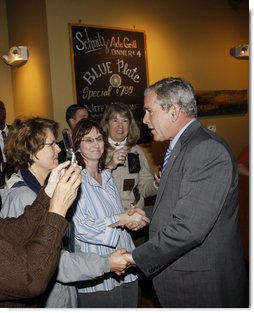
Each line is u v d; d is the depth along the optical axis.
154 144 4.04
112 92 3.74
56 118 3.40
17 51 3.76
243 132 4.86
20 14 3.94
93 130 1.82
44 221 1.05
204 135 1.45
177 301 1.47
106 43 3.67
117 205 1.84
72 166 1.13
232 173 1.40
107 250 1.69
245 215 2.54
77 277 1.43
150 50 4.01
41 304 1.42
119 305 1.72
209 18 4.48
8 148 1.49
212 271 1.41
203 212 1.33
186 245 1.35
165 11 4.12
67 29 3.43
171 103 1.50
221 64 4.61
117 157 2.26
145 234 2.94
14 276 0.97
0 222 1.22
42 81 3.57
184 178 1.39
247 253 2.52
